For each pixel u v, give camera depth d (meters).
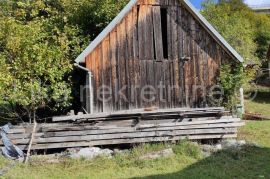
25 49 16.55
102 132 15.02
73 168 13.14
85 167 13.23
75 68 18.61
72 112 15.96
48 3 22.88
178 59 17.61
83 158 13.84
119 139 15.09
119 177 12.11
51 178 12.12
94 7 20.48
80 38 19.80
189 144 14.79
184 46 17.72
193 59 17.75
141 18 17.34
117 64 17.05
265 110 26.12
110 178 12.04
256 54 39.16
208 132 15.70
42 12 22.81
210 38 17.92
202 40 17.84
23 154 14.20
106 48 17.00
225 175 12.12
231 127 15.86
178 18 17.72
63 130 14.77
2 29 17.61
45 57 16.73
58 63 17.11
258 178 11.80
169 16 17.66
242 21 37.94
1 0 23.36
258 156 14.21
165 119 16.00
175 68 17.58
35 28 17.73
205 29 17.80
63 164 13.48
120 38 17.12
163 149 14.68
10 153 14.13
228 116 16.20
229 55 18.00
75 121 15.09
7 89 15.98
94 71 16.84
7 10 22.97
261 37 43.53
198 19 17.61
